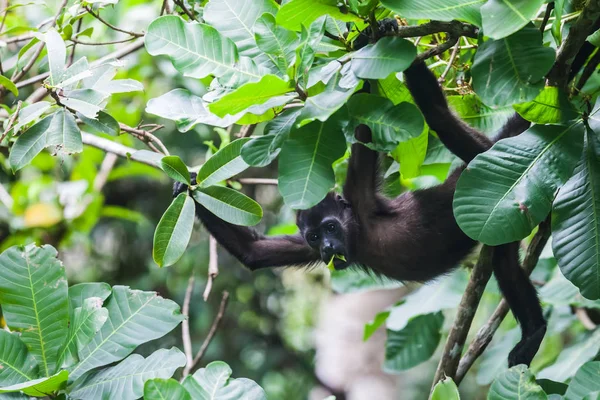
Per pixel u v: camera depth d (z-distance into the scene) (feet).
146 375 18.35
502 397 17.03
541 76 15.99
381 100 16.98
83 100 19.75
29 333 18.84
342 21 18.80
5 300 18.98
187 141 49.01
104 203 55.36
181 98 18.66
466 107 24.85
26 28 26.86
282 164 16.52
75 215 38.96
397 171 28.12
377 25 18.29
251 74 17.26
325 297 64.08
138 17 39.52
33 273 19.20
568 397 17.47
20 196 39.27
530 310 23.89
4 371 18.38
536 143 17.21
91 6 26.21
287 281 63.26
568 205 17.29
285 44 17.12
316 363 60.64
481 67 16.44
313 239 26.78
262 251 28.14
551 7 18.26
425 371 59.11
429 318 30.83
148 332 19.33
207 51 17.30
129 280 55.06
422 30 18.58
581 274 16.81
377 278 31.12
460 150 21.77
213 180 18.93
